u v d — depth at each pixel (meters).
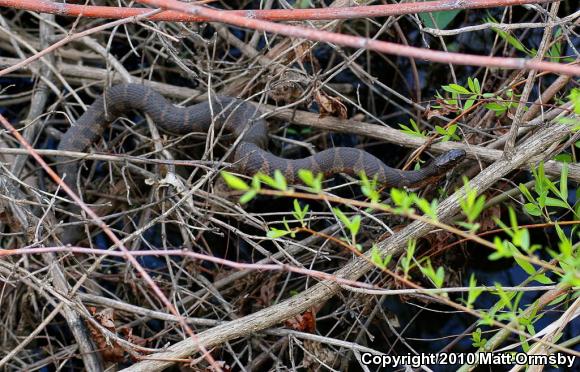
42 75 5.73
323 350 4.71
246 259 5.60
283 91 5.46
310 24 5.35
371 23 6.00
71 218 5.36
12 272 4.34
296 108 5.51
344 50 6.29
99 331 4.38
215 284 5.23
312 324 4.58
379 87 6.38
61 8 3.73
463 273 5.49
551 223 4.07
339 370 5.12
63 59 6.04
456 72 6.21
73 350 4.86
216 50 6.15
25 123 5.59
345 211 5.65
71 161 5.17
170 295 5.23
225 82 5.63
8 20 6.20
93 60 6.21
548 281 3.79
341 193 5.75
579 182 4.79
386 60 6.32
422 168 5.27
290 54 5.54
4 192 4.69
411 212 2.67
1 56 6.24
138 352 4.41
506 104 4.64
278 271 5.19
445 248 4.86
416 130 4.81
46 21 5.50
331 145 6.12
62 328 5.49
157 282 5.06
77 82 5.97
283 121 5.77
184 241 5.00
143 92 5.53
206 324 4.59
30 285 4.48
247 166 5.30
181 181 4.88
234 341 5.05
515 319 3.14
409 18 5.82
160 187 5.00
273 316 4.21
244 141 5.37
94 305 4.79
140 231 4.32
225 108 5.05
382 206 2.76
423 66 6.33
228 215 4.87
